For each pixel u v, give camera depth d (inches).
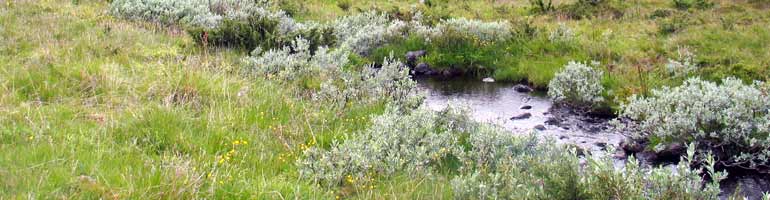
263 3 780.6
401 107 376.2
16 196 185.0
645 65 553.6
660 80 505.4
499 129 321.1
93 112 295.1
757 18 699.4
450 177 265.3
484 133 295.7
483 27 667.4
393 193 223.6
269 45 536.4
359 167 248.8
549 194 210.5
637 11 787.4
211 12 684.7
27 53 405.1
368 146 266.7
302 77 431.2
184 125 286.2
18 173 202.4
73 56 405.7
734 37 613.6
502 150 277.3
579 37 658.2
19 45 426.9
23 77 337.1
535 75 559.2
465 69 606.2
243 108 320.8
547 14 816.9
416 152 272.4
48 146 231.3
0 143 234.2
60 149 230.4
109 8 640.4
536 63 590.2
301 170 246.2
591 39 652.7
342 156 254.2
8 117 266.2
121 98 321.7
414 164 260.1
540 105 487.8
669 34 657.0
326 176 241.3
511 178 229.3
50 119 272.5
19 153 221.1
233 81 380.8
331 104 361.7
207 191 207.2
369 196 226.7
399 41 665.0
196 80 358.9
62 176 204.1
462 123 343.0
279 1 812.6
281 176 242.2
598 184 206.2
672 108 393.1
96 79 343.9
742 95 366.9
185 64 402.9
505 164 250.7
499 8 863.1
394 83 407.2
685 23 684.1
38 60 379.2
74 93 327.0
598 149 379.2
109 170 217.2
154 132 269.9
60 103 308.3
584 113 463.8
